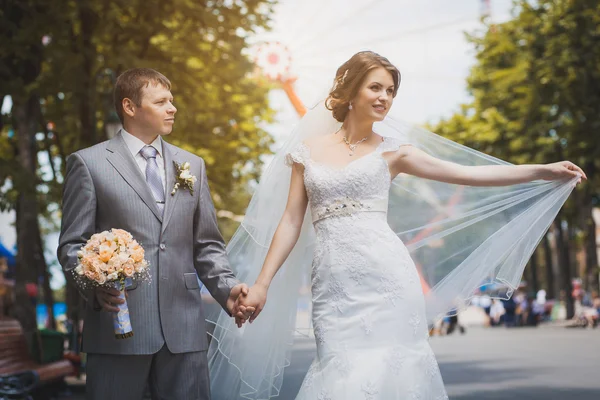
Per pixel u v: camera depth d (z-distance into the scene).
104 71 16.05
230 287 5.20
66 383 12.90
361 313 5.04
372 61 5.27
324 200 5.24
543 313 41.56
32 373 9.80
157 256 5.02
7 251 25.62
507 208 5.96
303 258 5.76
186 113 17.36
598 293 34.69
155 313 4.96
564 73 29.25
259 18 16.55
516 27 32.31
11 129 16.53
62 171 18.03
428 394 5.03
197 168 5.32
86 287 4.82
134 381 4.95
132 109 5.18
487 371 14.31
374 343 5.00
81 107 15.54
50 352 12.58
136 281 4.95
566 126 29.97
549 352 18.70
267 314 5.89
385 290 5.06
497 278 5.94
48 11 12.69
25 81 12.81
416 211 5.97
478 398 10.51
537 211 5.92
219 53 16.84
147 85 5.17
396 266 5.11
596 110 29.30
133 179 5.06
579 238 49.12
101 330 4.92
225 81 17.39
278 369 5.92
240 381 6.01
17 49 12.29
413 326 5.08
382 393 4.89
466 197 5.98
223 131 22.25
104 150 5.12
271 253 5.39
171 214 5.09
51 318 17.44
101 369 4.93
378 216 5.23
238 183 27.19
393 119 5.77
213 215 5.33
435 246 5.95
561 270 38.75
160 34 15.77
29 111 14.73
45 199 18.45
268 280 5.33
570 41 29.09
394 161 5.37
